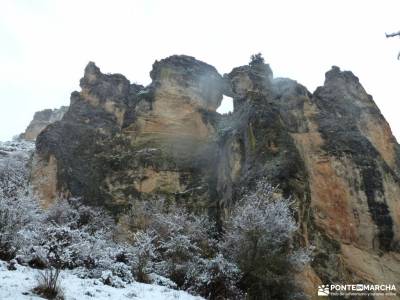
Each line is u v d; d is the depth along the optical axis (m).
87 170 28.66
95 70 35.53
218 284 16.14
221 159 27.14
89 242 16.59
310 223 21.50
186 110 33.59
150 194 27.83
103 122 32.25
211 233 23.03
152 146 31.09
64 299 10.30
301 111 29.08
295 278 18.06
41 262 13.88
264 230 17.00
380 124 31.66
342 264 21.14
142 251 16.23
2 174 31.52
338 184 25.44
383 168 26.62
